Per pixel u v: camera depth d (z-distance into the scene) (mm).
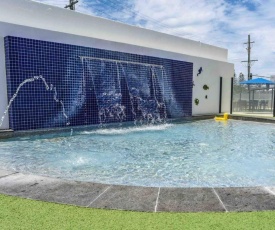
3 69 6977
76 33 8961
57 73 8031
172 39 12781
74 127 8430
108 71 9555
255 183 3666
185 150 5840
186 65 12875
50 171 4078
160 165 4551
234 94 18734
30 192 2641
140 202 2451
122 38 10531
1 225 2023
